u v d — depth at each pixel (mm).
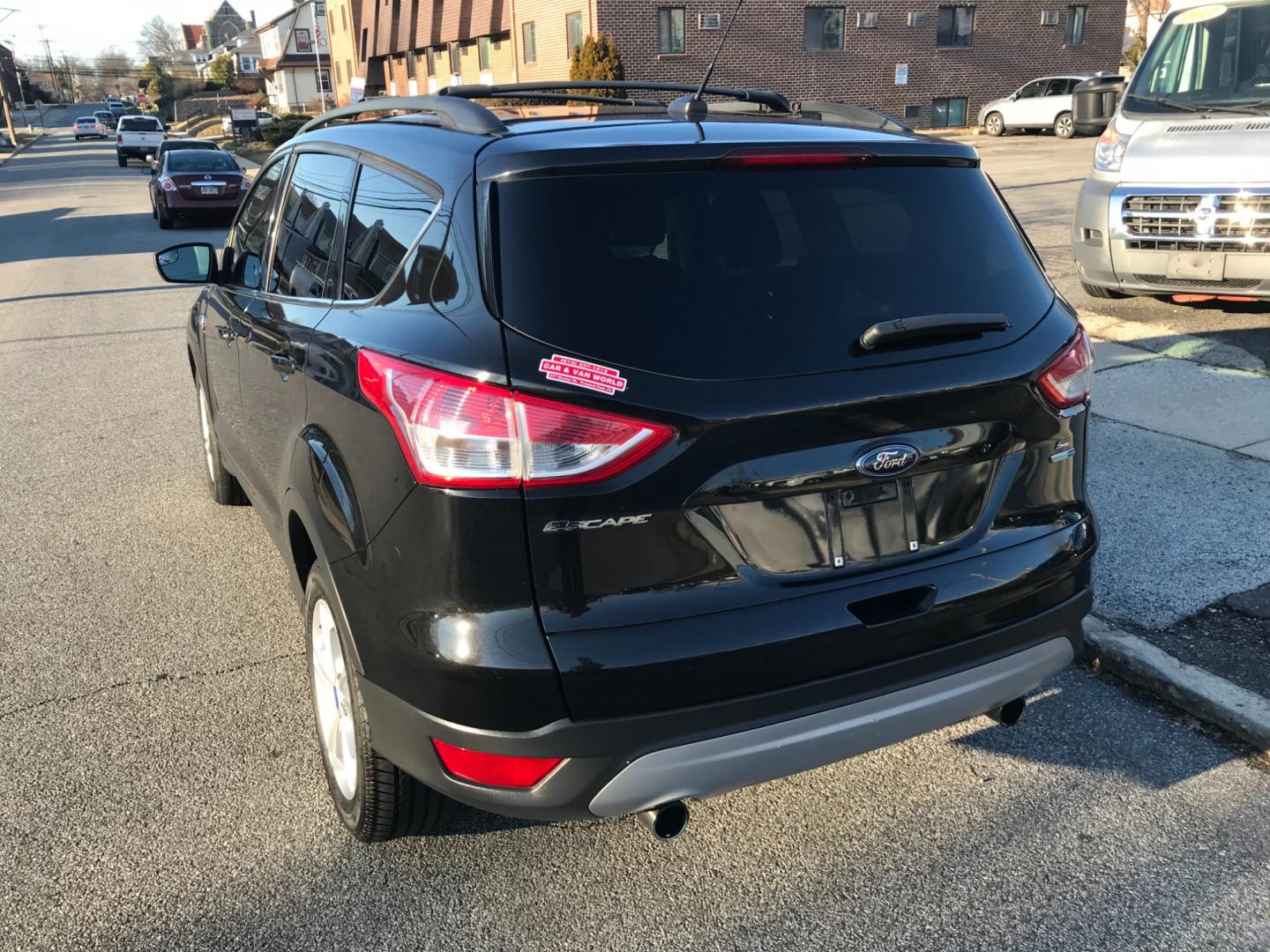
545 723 2225
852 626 2396
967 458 2539
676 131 2607
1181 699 3498
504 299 2273
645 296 2305
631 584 2252
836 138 2662
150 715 3598
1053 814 3029
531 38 32375
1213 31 7672
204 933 2625
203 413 5387
